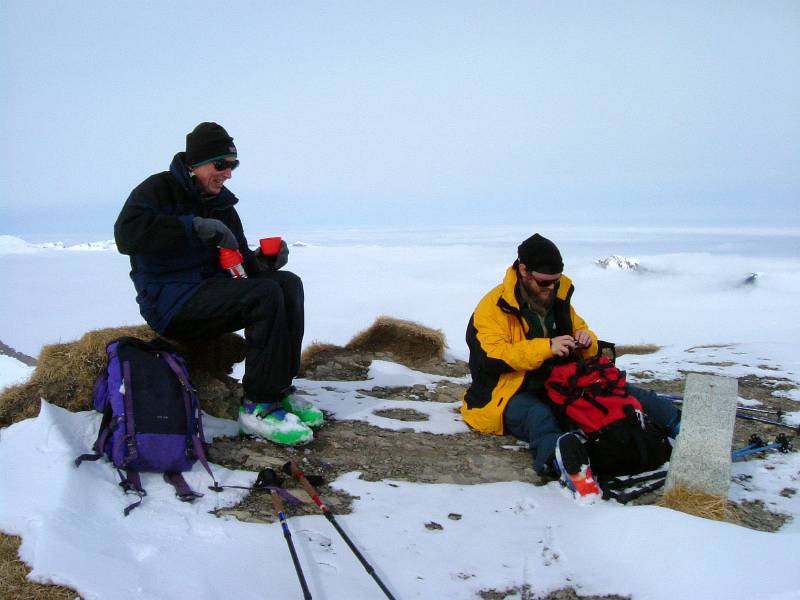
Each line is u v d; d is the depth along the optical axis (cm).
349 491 378
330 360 702
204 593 264
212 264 456
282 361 431
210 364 512
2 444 368
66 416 387
